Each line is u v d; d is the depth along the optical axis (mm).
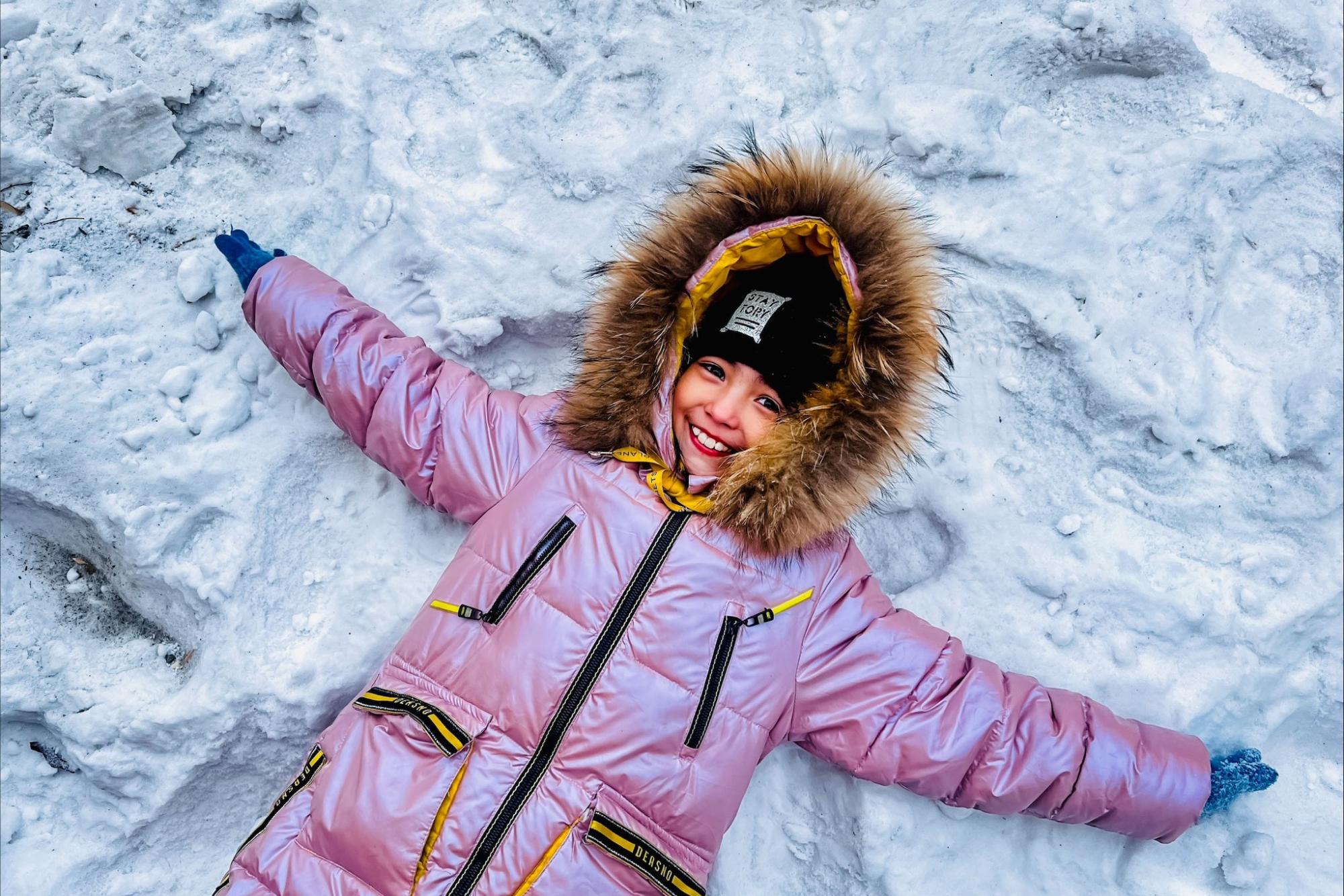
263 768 1578
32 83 1632
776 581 1366
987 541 1604
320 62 1677
